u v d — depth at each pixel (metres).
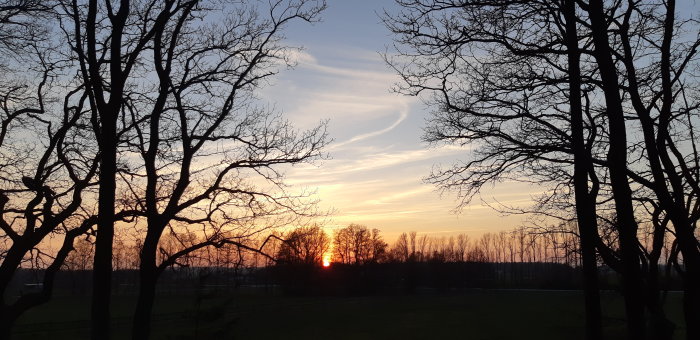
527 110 14.20
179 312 47.09
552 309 62.91
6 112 16.30
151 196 16.75
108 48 16.19
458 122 14.49
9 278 14.99
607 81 12.55
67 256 16.91
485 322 56.66
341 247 82.94
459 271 105.56
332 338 45.91
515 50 13.30
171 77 18.19
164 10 16.41
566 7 13.31
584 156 12.84
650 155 12.45
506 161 14.47
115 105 14.77
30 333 40.66
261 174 17.77
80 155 16.50
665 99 12.73
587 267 13.79
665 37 12.74
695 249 12.21
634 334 12.33
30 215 15.52
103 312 13.84
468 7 13.40
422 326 54.56
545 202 16.09
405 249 99.44
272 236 17.50
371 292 86.25
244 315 56.16
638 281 12.49
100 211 14.27
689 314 12.18
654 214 15.68
